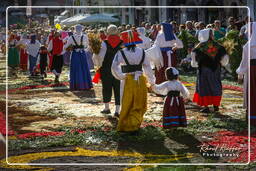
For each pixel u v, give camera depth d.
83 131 6.88
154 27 13.74
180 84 6.71
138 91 6.50
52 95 10.89
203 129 6.92
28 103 9.69
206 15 25.98
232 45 11.72
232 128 6.98
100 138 6.40
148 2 30.55
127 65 6.52
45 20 49.03
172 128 6.87
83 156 5.53
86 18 26.77
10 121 7.73
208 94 8.20
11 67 18.41
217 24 12.66
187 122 7.36
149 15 30.58
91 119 7.84
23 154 5.61
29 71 16.88
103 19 26.88
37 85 12.80
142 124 7.31
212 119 7.62
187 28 14.66
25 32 19.33
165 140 6.34
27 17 51.38
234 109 8.58
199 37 8.26
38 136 6.57
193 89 11.41
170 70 6.68
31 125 7.39
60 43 13.09
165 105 6.68
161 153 5.65
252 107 7.01
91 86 11.80
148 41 11.92
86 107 9.12
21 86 12.60
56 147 5.99
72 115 8.23
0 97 10.64
